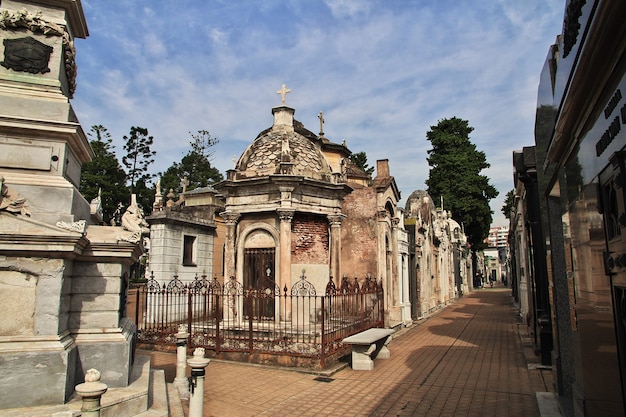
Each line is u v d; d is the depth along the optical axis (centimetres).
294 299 1345
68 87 811
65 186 680
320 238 1454
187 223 2191
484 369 1177
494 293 5362
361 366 1162
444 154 5044
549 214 902
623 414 361
